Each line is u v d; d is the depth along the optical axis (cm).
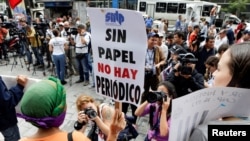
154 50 404
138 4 1908
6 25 1023
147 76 396
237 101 76
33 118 104
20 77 223
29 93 106
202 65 445
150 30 689
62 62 611
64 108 114
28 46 757
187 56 292
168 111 201
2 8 2120
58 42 596
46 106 104
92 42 161
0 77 231
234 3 3116
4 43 890
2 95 225
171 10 1903
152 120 224
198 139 73
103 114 227
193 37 594
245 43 78
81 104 236
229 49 80
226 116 79
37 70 771
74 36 659
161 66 410
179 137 77
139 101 149
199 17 1798
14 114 244
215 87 73
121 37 145
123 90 153
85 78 621
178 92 279
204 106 76
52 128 110
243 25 1177
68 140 106
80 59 611
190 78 282
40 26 829
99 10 149
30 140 107
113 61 153
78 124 203
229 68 76
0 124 241
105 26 151
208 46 438
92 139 217
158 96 187
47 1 1969
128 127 239
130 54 145
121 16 141
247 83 74
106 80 161
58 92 110
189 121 76
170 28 1811
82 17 1420
